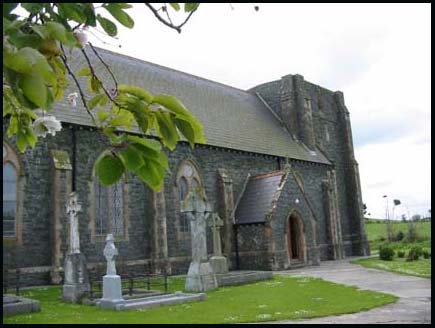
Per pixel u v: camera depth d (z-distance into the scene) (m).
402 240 51.78
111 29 2.13
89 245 23.44
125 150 2.08
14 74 1.45
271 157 35.31
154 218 26.16
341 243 39.72
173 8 1.99
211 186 30.39
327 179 40.66
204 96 36.28
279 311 13.73
